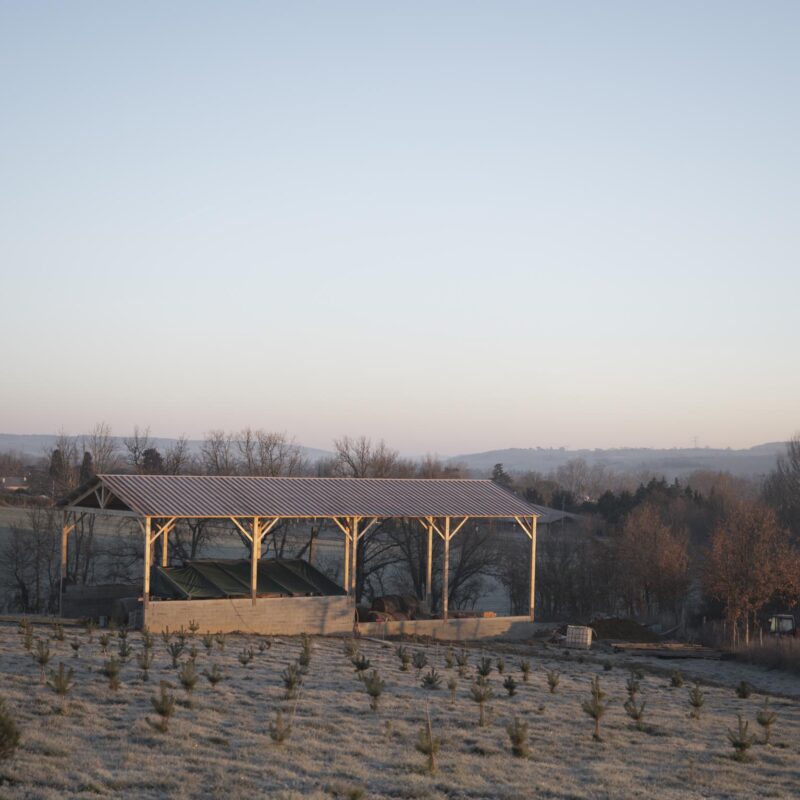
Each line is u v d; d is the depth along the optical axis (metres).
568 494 119.06
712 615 55.69
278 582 36.94
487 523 63.31
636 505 95.50
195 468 69.50
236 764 14.50
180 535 53.16
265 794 12.90
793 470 84.25
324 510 36.25
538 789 14.71
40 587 55.44
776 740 20.95
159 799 12.44
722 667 38.22
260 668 25.23
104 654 25.09
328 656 29.31
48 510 54.47
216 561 37.50
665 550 57.62
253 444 70.38
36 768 13.04
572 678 29.33
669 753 18.45
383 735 17.77
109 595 35.78
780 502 79.75
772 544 49.28
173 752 15.05
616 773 16.22
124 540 60.50
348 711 20.05
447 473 84.81
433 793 13.81
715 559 48.25
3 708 12.95
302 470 80.19
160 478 35.44
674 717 22.75
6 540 61.62
